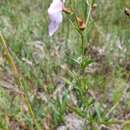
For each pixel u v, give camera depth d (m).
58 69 4.52
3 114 3.96
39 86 4.33
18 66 4.48
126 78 4.52
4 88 4.24
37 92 4.28
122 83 4.43
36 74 4.45
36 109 3.96
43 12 5.80
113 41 5.14
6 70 4.49
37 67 4.56
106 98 4.27
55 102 3.97
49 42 5.04
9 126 3.88
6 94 4.18
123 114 4.10
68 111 4.04
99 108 3.85
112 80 4.47
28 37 5.13
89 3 3.07
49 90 4.28
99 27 5.34
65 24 5.25
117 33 5.30
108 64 4.73
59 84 4.38
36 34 5.27
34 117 3.44
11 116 3.95
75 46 4.81
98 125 3.66
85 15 3.09
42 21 5.52
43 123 3.89
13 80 4.34
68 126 3.90
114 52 4.99
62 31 5.20
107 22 5.54
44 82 4.39
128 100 4.21
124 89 4.32
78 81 3.14
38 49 4.97
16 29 5.33
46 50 4.93
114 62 4.80
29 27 5.41
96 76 4.48
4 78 4.40
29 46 4.99
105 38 5.18
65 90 4.00
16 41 4.99
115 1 6.00
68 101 4.07
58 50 4.91
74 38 4.97
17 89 4.21
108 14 5.70
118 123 3.85
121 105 4.18
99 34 5.13
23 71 4.45
